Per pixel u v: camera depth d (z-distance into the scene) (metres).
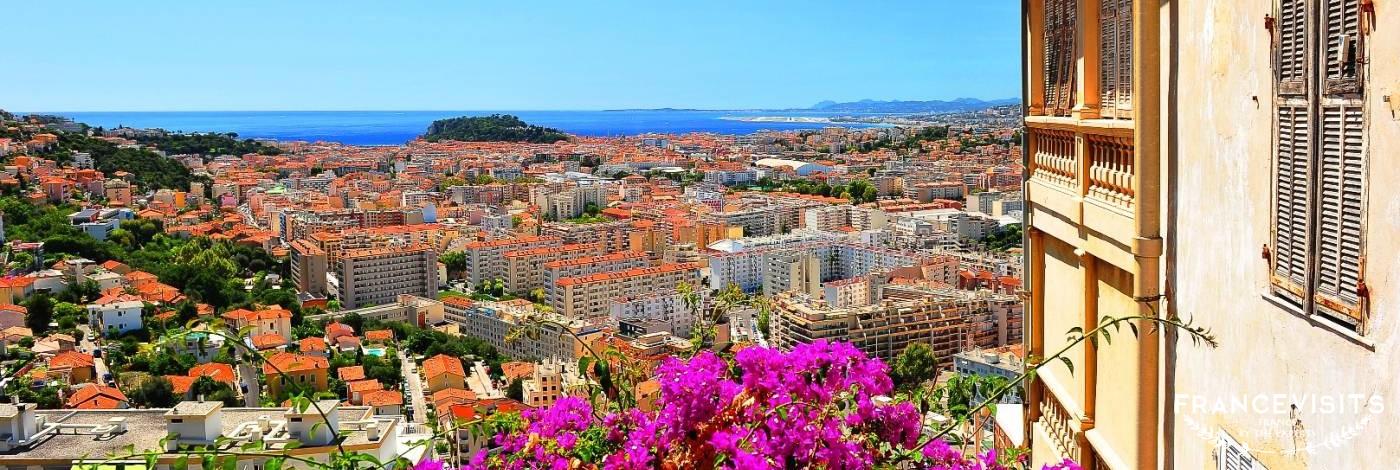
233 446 8.02
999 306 100.69
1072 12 9.58
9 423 40.03
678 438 7.18
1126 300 8.62
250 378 77.88
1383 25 5.27
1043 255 10.92
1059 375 10.38
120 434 41.69
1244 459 6.71
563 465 7.69
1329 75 5.73
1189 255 7.39
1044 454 10.90
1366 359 5.49
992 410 7.93
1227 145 6.81
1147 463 8.13
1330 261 5.79
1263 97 6.36
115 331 96.31
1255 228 6.50
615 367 9.41
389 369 93.25
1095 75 8.95
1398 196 5.19
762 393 7.15
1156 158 7.82
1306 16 5.88
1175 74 7.52
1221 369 6.99
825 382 7.41
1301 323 6.05
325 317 117.44
